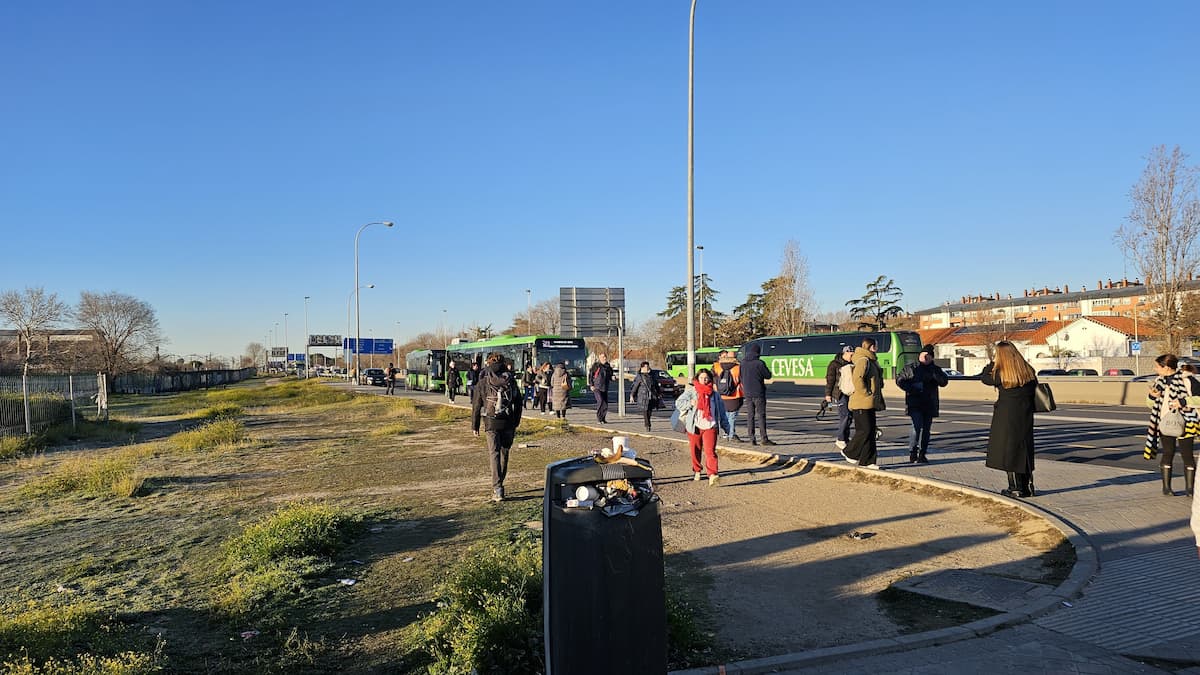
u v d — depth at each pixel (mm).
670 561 7031
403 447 17922
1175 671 4391
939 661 4602
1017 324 85000
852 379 10922
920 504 9094
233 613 5758
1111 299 109938
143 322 74500
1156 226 39000
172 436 22578
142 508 10758
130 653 4652
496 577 5379
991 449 8727
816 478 11000
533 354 36344
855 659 4668
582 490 3768
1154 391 8898
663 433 17750
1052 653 4664
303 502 10602
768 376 14562
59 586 6844
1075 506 8164
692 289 18344
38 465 17141
